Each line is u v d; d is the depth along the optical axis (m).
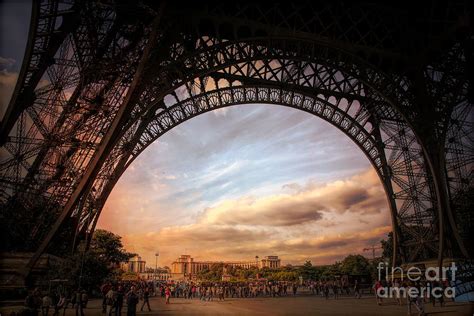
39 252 37.62
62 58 39.50
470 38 48.31
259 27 47.78
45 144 38.41
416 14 54.97
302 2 52.41
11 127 37.03
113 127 38.22
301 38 49.09
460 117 57.50
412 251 66.62
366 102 67.06
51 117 39.38
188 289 86.12
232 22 46.66
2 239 38.56
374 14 54.84
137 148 55.12
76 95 40.16
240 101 62.09
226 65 48.84
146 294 43.28
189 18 44.62
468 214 56.75
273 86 61.19
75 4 38.00
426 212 64.38
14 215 39.12
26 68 34.81
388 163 67.62
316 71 63.16
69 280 41.16
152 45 37.97
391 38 55.94
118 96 41.41
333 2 52.22
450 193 57.72
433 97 56.56
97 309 40.72
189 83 60.22
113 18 41.59
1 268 37.44
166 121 57.25
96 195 53.00
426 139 56.88
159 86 47.06
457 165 57.62
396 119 68.12
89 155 42.16
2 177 37.50
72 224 48.91
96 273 46.59
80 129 40.03
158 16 37.62
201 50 45.84
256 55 50.25
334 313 36.81
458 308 39.28
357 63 54.84
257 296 87.19
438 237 61.72
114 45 42.19
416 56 55.16
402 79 58.75
